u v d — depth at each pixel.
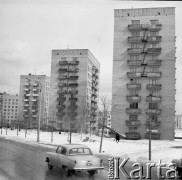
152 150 29.98
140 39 62.41
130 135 60.06
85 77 92.56
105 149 31.58
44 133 70.75
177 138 67.00
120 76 63.28
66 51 94.25
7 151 27.33
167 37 62.34
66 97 93.06
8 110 153.38
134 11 64.06
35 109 122.69
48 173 14.88
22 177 13.55
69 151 15.04
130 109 61.16
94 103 102.88
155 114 60.31
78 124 87.69
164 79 61.56
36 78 125.19
